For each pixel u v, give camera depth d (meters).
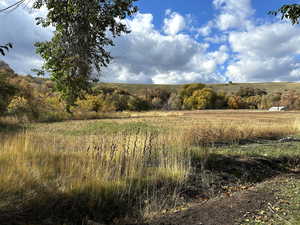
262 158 7.09
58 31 4.30
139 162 5.48
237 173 5.96
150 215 3.76
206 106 69.06
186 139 8.54
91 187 4.08
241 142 10.24
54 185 3.93
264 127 13.66
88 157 5.27
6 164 4.18
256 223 3.33
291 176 5.94
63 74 4.25
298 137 12.35
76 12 4.07
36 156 5.07
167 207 4.11
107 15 4.29
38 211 3.41
